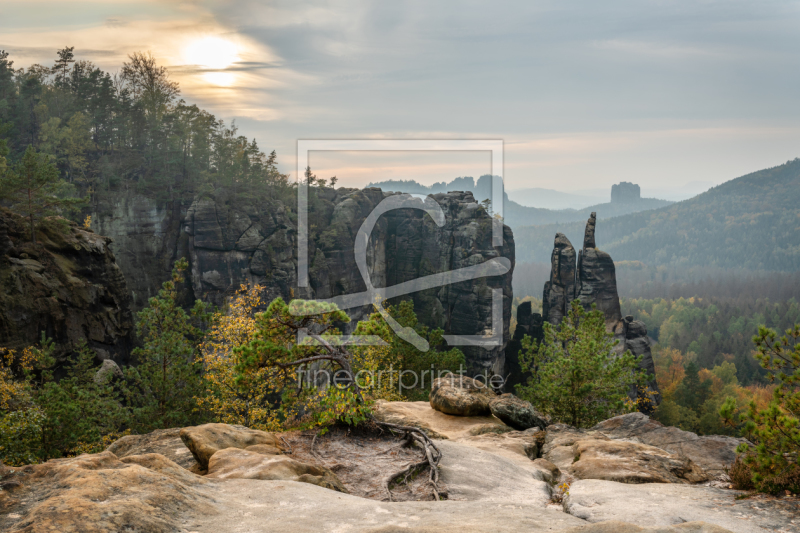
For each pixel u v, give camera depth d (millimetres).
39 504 5340
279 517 6410
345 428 14000
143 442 13508
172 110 104875
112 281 51281
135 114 102062
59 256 47094
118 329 49531
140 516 5406
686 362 151250
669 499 9539
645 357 74938
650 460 14094
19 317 41125
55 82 109750
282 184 106188
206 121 105000
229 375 25750
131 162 95125
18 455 18453
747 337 175375
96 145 98562
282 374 15375
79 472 6406
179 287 85812
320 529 6008
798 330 10281
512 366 85938
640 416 20234
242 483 8070
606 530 5336
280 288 85062
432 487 10344
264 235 87688
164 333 28781
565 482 12312
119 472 6562
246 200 90438
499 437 18062
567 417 27219
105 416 25969
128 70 105812
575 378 26281
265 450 11539
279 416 25547
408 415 20781
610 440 16688
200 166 102250
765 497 9359
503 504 8234
